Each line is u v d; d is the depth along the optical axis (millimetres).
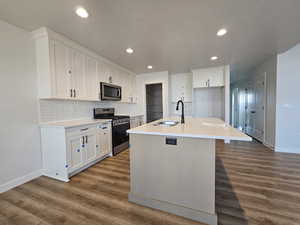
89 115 3217
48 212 1452
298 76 2982
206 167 1307
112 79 3547
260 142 3988
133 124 4348
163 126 1815
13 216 1399
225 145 3717
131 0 1455
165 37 2273
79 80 2613
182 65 3875
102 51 2854
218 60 3477
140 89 4855
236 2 1503
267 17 1765
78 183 2002
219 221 1310
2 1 1444
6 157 1855
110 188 1876
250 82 4844
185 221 1333
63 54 2303
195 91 4695
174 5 1541
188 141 1358
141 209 1495
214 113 4523
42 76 2154
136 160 1586
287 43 2523
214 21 1848
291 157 2842
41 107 2256
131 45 2572
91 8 1576
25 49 2051
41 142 2250
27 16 1723
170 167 1441
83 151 2375
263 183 1921
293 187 1821
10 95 1903
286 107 3098
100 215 1412
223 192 1732
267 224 1271
